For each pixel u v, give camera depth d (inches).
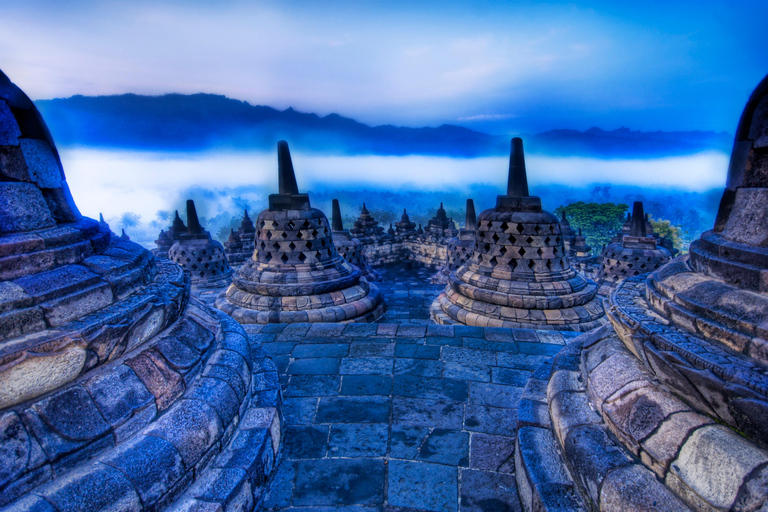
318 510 133.9
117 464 100.2
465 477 146.5
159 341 129.3
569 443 118.8
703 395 93.0
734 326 96.4
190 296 177.2
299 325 287.1
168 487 106.6
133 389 112.4
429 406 189.6
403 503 136.2
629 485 97.2
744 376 83.1
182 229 885.2
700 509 86.8
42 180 118.4
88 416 100.6
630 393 114.2
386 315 471.8
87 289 110.8
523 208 350.9
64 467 94.3
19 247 103.2
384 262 1051.3
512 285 345.4
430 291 619.8
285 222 375.2
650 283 142.1
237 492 118.3
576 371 152.2
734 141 115.1
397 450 161.2
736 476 81.5
